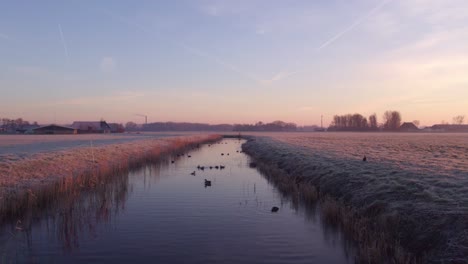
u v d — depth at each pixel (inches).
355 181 663.8
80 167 1018.1
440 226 380.5
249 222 563.8
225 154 1952.5
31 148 1529.3
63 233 505.7
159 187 880.9
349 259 409.4
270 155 1512.1
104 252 432.5
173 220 575.8
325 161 993.5
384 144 1968.5
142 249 442.6
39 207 647.1
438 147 1630.2
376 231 444.5
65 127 5132.9
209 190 841.5
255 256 420.5
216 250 439.8
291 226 541.0
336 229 524.1
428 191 489.1
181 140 2800.2
